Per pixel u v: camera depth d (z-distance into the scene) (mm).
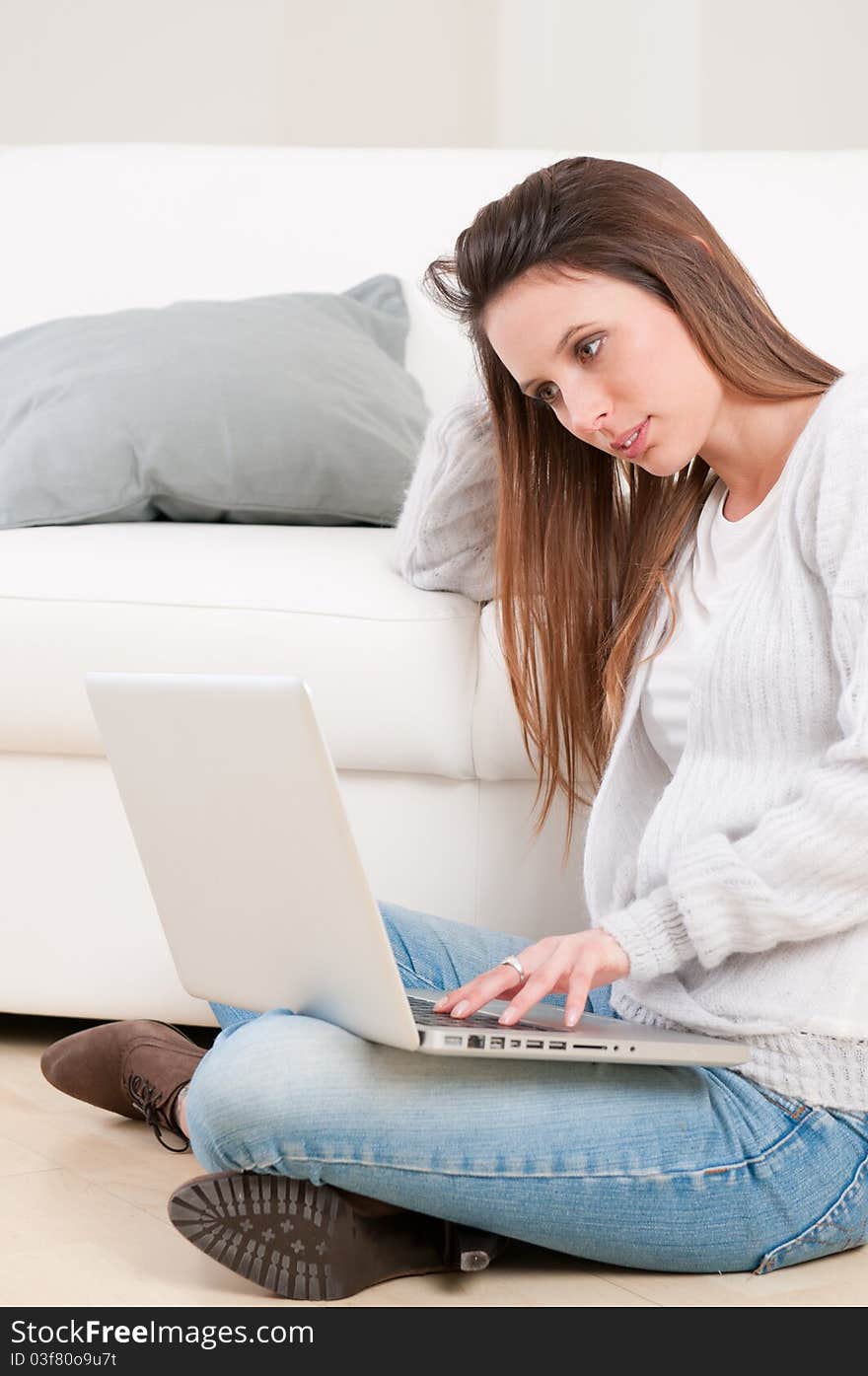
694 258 1203
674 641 1334
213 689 1058
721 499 1348
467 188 2334
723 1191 1130
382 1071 1082
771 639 1175
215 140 3430
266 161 2400
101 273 2377
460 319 1359
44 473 1893
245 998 1220
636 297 1190
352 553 1716
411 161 2371
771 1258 1160
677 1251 1142
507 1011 1075
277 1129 1060
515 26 3307
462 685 1597
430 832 1652
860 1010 1131
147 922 1716
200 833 1143
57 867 1729
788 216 2191
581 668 1443
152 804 1183
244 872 1116
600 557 1425
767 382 1230
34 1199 1313
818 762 1157
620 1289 1141
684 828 1199
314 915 1057
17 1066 1767
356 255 2336
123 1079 1484
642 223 1194
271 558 1673
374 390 2090
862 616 1096
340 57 3422
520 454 1395
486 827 1644
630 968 1128
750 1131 1146
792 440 1256
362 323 2227
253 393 1996
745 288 1229
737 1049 1100
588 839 1325
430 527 1584
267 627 1607
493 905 1647
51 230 2402
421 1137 1080
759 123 3229
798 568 1178
